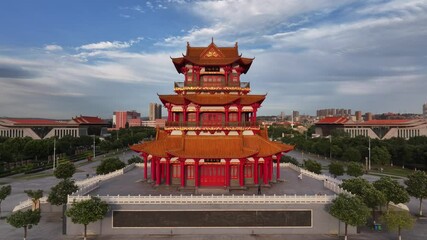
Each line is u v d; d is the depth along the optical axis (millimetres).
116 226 55906
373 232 57625
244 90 69188
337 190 62500
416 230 59000
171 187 66688
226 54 74125
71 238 54281
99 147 193625
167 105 69312
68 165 92188
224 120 69312
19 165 139875
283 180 74062
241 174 65500
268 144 67000
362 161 147750
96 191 64000
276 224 56188
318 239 53906
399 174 122750
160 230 55781
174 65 72062
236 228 55906
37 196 66062
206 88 68250
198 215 56062
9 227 60125
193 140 66375
